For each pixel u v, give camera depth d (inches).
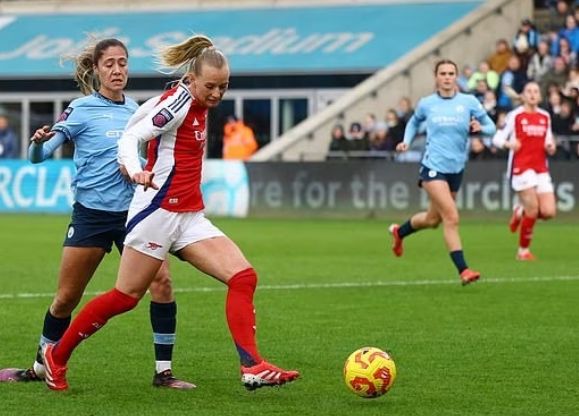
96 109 1000.2
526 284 1728.6
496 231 2792.8
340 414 877.2
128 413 879.7
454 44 3750.0
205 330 1286.9
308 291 1642.5
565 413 885.8
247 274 912.9
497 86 3380.9
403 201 3193.9
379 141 3356.3
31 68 4271.7
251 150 3715.6
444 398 935.7
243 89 4077.3
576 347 1181.1
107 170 987.9
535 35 3457.2
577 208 3053.6
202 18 4367.6
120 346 1175.6
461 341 1216.8
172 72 942.4
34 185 3558.1
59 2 4633.4
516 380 1011.9
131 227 917.2
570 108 3149.6
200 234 922.7
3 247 2362.2
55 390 956.6
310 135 3607.3
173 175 909.2
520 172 2122.3
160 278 970.7
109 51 1000.2
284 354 1140.5
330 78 3986.2
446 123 1727.4
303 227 2940.5
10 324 1321.4
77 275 991.6
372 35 4055.1
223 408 896.9
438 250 2320.4
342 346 1187.3
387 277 1825.8
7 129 3986.2
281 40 4146.2
